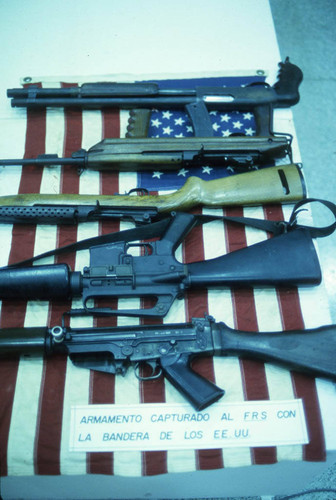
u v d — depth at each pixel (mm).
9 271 804
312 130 1396
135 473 748
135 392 788
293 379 804
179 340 788
